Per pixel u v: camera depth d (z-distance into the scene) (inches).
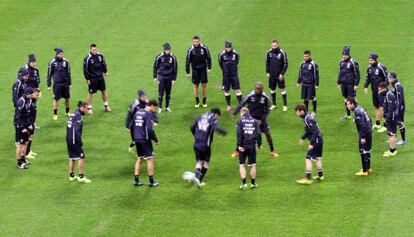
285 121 3051.2
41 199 2493.8
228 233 2269.9
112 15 4101.9
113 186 2566.4
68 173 2664.9
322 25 3956.7
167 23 4005.9
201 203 2445.9
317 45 3750.0
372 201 2421.3
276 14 4092.0
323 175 2600.9
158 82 3117.6
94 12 4136.3
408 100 3149.6
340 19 4010.8
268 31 3909.9
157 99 3240.7
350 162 2691.9
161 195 2501.2
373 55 2942.9
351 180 2561.5
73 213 2405.3
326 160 2714.1
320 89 3341.5
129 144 2881.4
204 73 3154.5
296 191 2503.7
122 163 2736.2
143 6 4200.3
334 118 3058.6
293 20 4018.2
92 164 2726.4
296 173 2630.4
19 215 2401.6
